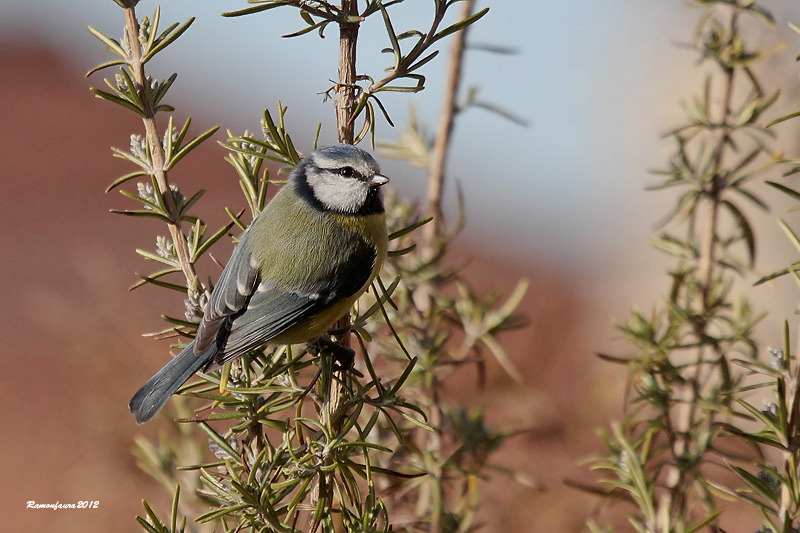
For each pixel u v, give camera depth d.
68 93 42.59
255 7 5.94
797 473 5.23
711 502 6.46
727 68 7.40
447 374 8.13
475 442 7.77
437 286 8.08
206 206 30.12
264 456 5.90
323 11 6.06
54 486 14.39
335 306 7.87
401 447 7.64
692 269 7.46
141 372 9.77
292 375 6.30
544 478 9.02
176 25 6.29
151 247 26.02
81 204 30.44
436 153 8.17
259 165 7.17
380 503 5.60
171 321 6.83
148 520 5.73
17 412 17.19
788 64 9.34
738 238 7.43
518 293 8.14
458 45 7.96
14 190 31.34
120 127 40.19
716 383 7.21
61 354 19.64
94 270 13.09
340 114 6.36
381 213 8.30
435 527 7.38
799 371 5.25
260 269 7.93
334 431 6.19
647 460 6.55
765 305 9.66
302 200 8.14
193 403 8.09
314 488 5.94
